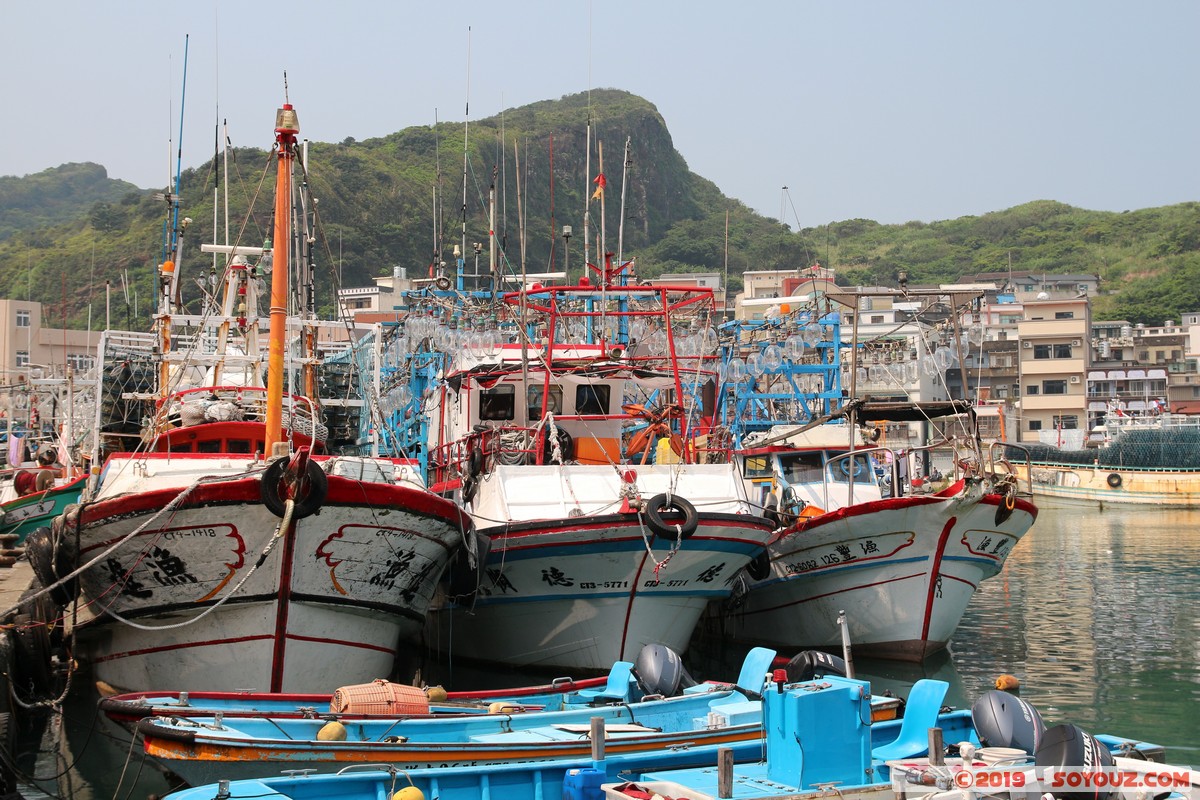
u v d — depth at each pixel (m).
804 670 12.80
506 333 23.61
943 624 18.34
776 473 20.55
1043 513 54.19
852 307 20.94
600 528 15.48
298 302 24.02
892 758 10.88
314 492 12.92
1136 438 61.56
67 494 21.11
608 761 10.22
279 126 14.20
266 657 13.49
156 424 16.81
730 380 26.50
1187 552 35.84
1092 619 23.36
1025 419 75.56
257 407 16.92
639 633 16.38
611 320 25.84
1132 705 15.90
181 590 13.38
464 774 9.86
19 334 49.88
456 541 14.78
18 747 13.67
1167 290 101.06
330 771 10.16
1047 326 75.69
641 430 19.86
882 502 17.48
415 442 23.58
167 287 19.53
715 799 8.83
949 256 121.19
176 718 10.55
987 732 10.46
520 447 18.23
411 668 18.88
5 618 13.53
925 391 52.09
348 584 13.73
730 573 16.69
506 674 17.48
